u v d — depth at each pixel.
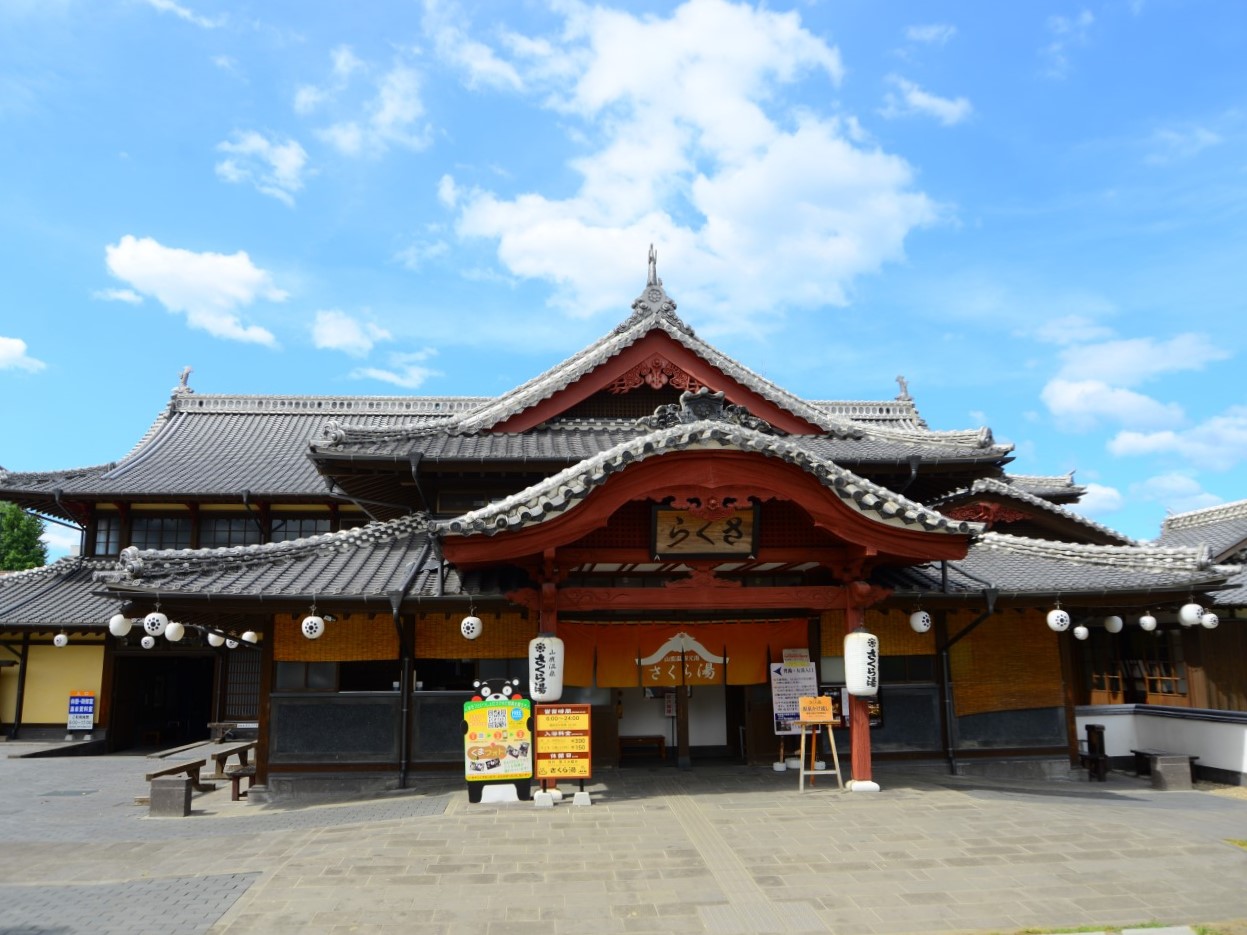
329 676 15.57
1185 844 11.09
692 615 15.52
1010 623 17.62
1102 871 10.09
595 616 15.38
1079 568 17.06
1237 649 23.66
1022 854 10.63
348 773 15.26
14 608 27.56
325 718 15.42
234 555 14.51
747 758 16.39
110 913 8.92
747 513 13.18
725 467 12.63
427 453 15.54
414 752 15.38
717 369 17.92
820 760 16.30
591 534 13.57
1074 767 17.38
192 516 29.72
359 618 15.59
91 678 28.75
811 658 16.55
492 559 12.48
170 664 32.47
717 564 13.99
